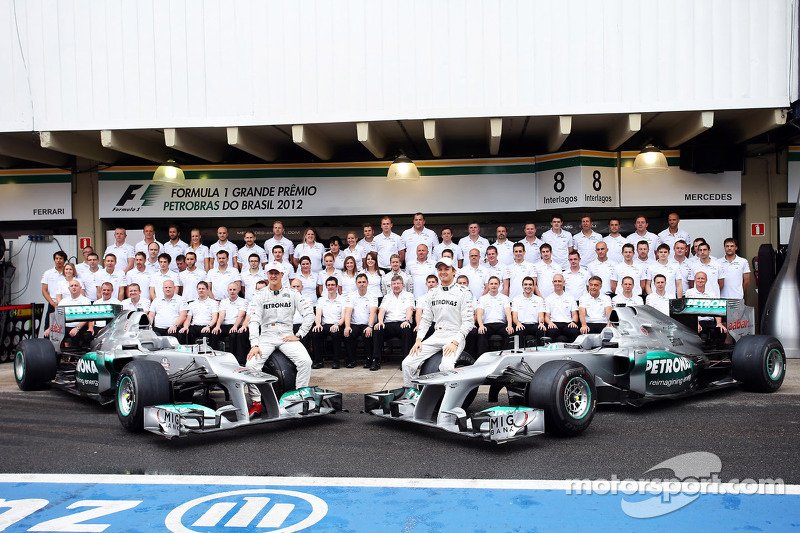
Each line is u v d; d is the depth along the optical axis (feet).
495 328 31.17
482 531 12.01
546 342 21.90
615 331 22.12
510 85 31.24
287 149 40.68
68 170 41.52
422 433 19.25
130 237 40.60
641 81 30.83
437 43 31.48
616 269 32.37
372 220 41.75
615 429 19.13
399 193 39.01
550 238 34.91
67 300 30.81
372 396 20.49
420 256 33.22
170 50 32.65
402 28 31.63
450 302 21.52
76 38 33.14
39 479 15.23
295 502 13.53
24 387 26.86
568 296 30.83
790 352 32.01
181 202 40.04
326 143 37.96
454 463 16.12
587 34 30.96
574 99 31.07
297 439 18.65
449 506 13.23
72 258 41.57
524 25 31.17
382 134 36.88
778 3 30.27
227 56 32.40
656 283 29.37
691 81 30.68
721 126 36.81
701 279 30.30
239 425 18.38
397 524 12.35
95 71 33.09
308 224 42.27
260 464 16.24
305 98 32.12
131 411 19.01
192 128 33.60
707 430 18.85
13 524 12.51
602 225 38.60
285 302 22.77
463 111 31.42
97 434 19.47
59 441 18.65
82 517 12.83
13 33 33.47
